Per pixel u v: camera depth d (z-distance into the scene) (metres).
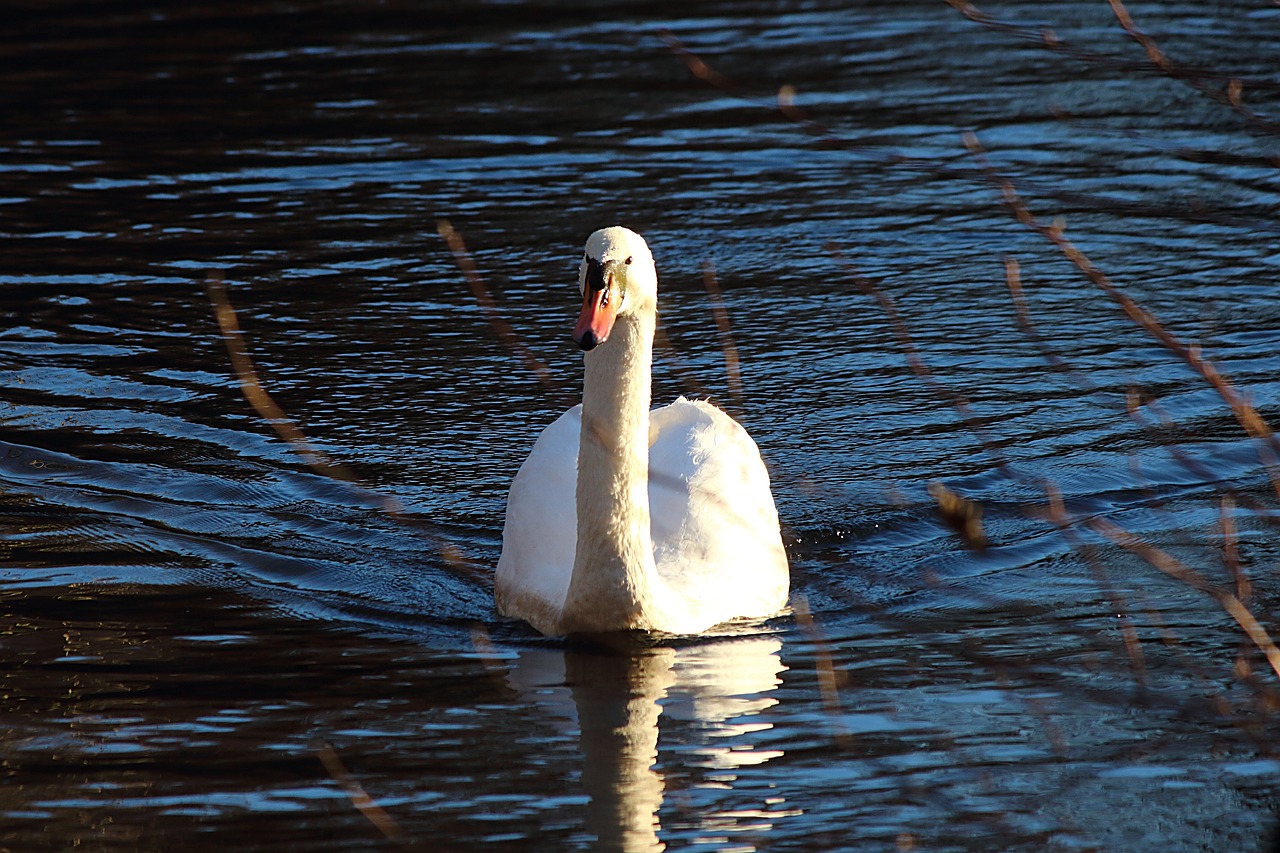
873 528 12.85
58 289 18.33
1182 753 9.06
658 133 24.61
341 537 12.71
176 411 15.12
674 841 8.20
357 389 15.63
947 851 8.08
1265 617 10.81
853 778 8.86
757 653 10.68
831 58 28.89
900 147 23.41
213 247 19.73
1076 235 19.91
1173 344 6.14
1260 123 6.62
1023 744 9.23
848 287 18.33
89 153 23.75
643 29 31.39
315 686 10.13
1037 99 25.81
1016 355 16.28
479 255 19.36
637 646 10.77
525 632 11.11
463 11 33.06
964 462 13.94
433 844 8.18
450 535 12.80
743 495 12.03
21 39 31.03
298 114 25.75
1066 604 11.30
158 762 9.10
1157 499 13.06
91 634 10.89
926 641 10.78
